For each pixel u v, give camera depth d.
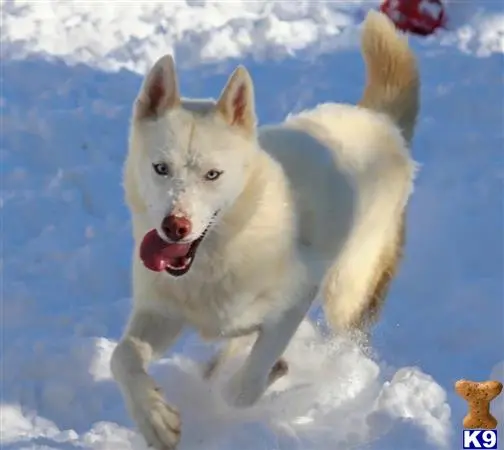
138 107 8.61
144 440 8.88
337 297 10.61
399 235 11.30
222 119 8.50
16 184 14.20
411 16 20.14
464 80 17.97
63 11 20.62
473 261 12.36
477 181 14.29
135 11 20.73
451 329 10.85
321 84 17.75
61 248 12.48
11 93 17.31
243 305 8.97
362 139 10.38
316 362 10.36
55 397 9.55
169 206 8.19
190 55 19.08
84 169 14.35
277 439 8.88
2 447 8.77
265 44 19.44
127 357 8.77
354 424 9.21
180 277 8.77
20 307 11.16
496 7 21.06
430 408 9.25
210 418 9.32
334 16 20.73
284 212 8.98
